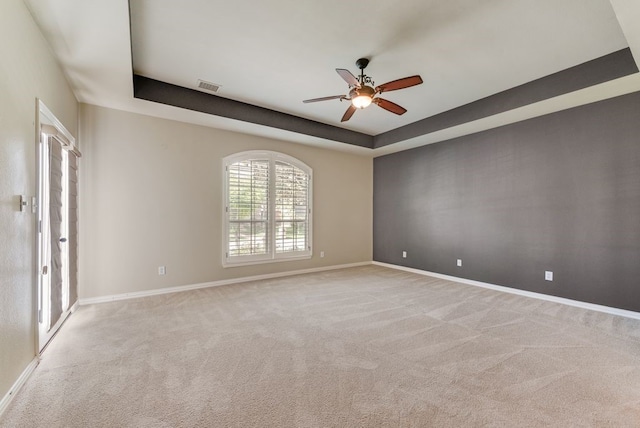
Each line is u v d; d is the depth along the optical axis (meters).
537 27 2.63
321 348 2.50
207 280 4.62
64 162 3.20
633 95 3.33
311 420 1.62
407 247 6.05
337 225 6.27
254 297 4.03
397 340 2.66
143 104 3.74
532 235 4.17
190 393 1.85
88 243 3.74
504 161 4.50
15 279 1.87
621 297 3.40
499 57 3.12
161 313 3.36
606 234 3.53
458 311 3.48
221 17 2.49
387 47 2.94
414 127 5.18
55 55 2.67
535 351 2.45
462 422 1.61
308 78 3.60
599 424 1.59
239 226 4.95
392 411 1.70
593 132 3.62
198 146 4.54
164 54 3.07
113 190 3.89
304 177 5.76
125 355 2.35
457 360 2.30
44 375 2.05
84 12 2.12
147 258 4.12
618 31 2.68
